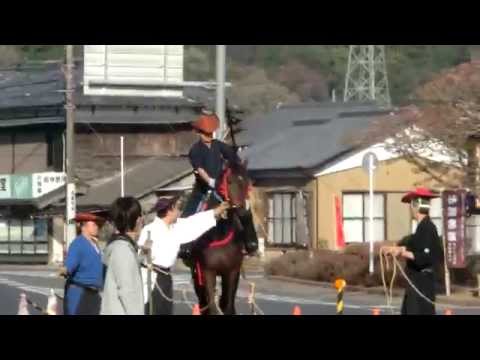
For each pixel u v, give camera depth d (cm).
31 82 6256
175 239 1584
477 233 3775
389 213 5222
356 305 3055
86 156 5897
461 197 3362
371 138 4809
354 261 3875
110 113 5906
